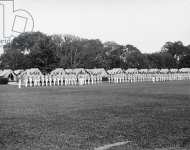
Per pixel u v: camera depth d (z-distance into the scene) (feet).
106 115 72.79
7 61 435.53
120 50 490.49
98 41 492.95
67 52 439.63
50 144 44.04
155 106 90.53
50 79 273.95
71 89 194.70
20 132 53.01
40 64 351.67
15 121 65.26
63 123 62.08
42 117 70.85
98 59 452.35
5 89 207.10
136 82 311.06
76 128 56.24
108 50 487.20
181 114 72.74
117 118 67.72
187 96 125.90
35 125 60.03
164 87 199.00
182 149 40.57
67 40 460.96
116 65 461.37
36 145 43.60
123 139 46.57
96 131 53.16
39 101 112.16
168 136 48.19
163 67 506.07
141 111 79.41
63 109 86.43
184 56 531.50
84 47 464.24
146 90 169.68
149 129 54.24
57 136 49.37
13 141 46.24
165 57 515.91
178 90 166.30
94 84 279.49
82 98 122.52
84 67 432.25
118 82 317.63
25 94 151.74
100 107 90.02
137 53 486.79
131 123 60.80
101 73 370.94
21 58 425.69
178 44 568.41
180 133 50.44
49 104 100.99
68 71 329.72
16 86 264.31
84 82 295.28
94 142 44.91
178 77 372.99
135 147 41.73
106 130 53.93
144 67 480.64
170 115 71.15
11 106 95.81
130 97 123.85
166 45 577.02
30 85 264.72
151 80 349.41
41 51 351.46
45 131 53.67
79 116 71.67
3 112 80.64
